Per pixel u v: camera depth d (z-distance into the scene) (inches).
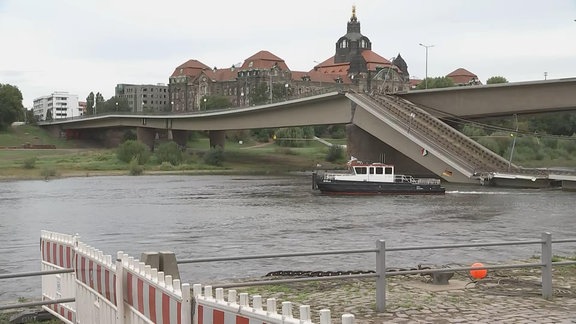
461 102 3705.7
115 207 2464.3
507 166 3425.2
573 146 5767.7
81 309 469.1
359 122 3860.7
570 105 3267.7
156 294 344.8
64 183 4119.1
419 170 4001.0
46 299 554.3
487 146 5191.9
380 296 514.9
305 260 1131.3
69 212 2274.9
